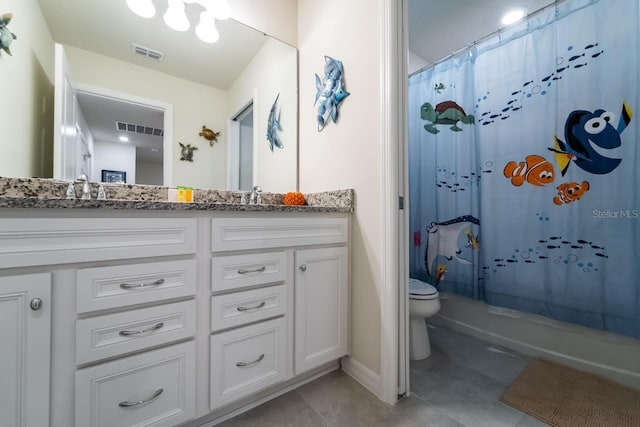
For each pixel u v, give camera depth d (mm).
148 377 836
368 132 1266
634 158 1263
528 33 1588
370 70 1254
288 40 1738
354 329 1342
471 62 1833
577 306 1412
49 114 1088
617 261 1304
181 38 1442
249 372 1041
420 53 2562
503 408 1141
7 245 653
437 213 2014
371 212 1254
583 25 1399
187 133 1455
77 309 731
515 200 1630
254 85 1633
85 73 1195
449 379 1353
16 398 665
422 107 2096
